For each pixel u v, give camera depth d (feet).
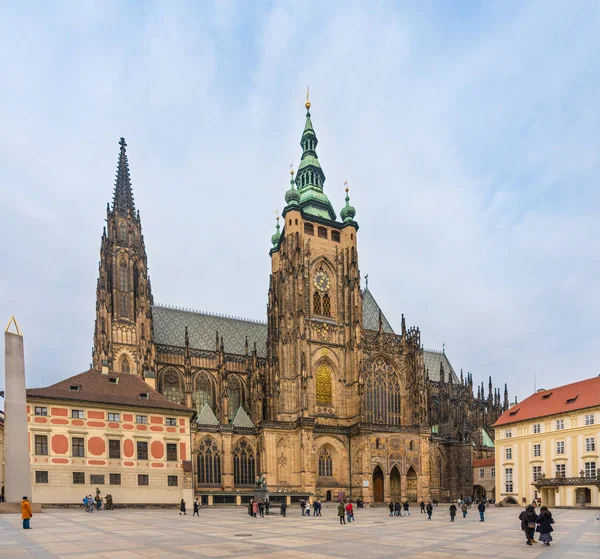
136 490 331.57
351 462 480.64
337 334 525.75
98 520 226.79
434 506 460.96
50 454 311.06
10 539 152.76
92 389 347.36
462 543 153.58
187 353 491.72
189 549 134.62
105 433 330.13
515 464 452.76
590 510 349.82
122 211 517.14
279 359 494.18
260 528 200.03
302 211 540.11
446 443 565.94
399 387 540.93
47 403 317.22
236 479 452.35
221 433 449.06
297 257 516.32
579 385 435.53
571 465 401.49
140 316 485.97
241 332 604.90
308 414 477.36
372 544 149.69
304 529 198.29
